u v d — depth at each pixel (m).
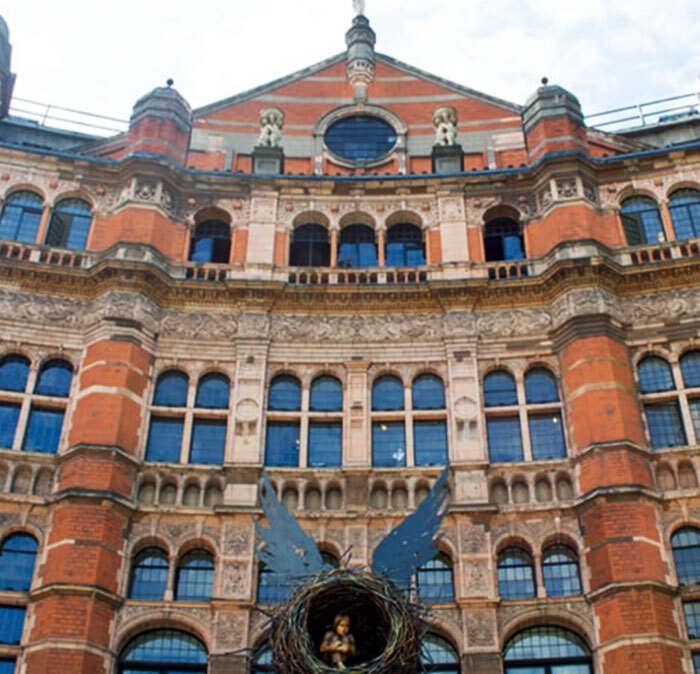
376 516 24.81
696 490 24.34
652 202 30.66
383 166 33.97
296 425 26.92
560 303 27.97
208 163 33.91
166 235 29.95
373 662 15.80
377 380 27.84
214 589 23.59
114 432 25.17
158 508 24.52
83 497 23.73
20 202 30.27
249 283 28.39
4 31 35.66
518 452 26.28
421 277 29.52
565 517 24.52
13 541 23.94
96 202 30.45
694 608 22.88
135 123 32.41
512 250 30.70
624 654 21.80
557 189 30.27
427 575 24.39
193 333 28.00
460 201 30.94
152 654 23.03
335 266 29.95
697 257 27.75
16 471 24.80
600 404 25.58
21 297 27.69
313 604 16.64
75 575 22.72
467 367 27.34
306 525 24.69
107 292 27.73
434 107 35.44
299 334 28.19
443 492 19.88
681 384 26.53
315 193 31.25
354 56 36.28
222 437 26.66
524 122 33.25
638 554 22.95
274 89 35.84
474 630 23.00
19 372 26.80
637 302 28.02
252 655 22.75
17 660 22.12
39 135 35.59
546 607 23.28
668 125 35.94
